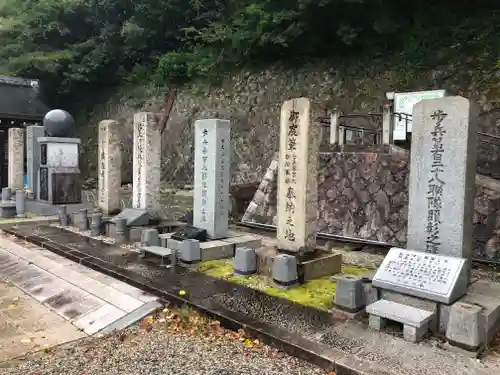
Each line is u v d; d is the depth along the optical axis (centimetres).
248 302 632
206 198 950
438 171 592
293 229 781
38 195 1542
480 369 443
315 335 522
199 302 630
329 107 1969
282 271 695
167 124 2609
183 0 2756
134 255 902
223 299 644
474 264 910
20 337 548
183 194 2148
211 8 2838
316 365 472
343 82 2017
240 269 767
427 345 497
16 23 2944
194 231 923
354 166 1141
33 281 779
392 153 1078
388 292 569
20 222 1287
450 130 581
